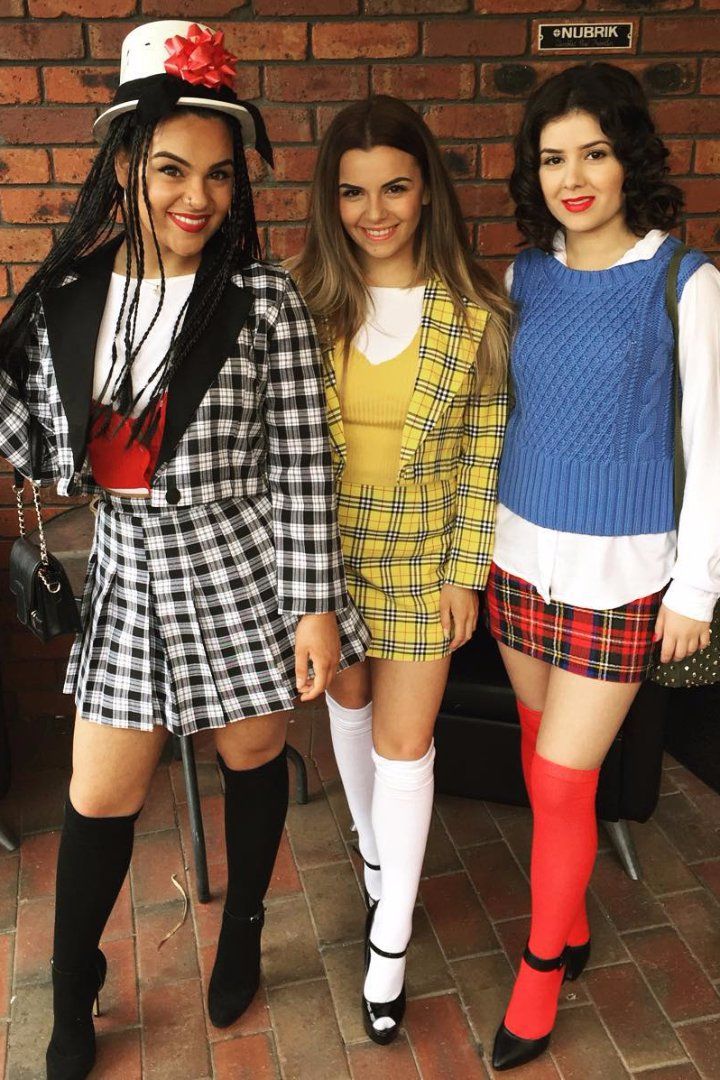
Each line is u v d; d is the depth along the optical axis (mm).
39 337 1501
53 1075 1796
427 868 2348
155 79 1358
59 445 1494
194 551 1550
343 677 1907
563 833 1722
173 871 2340
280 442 1592
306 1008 1977
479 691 2252
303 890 2275
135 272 1484
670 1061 1849
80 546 2219
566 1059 1858
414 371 1700
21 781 2676
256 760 1753
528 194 1650
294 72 2443
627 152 1507
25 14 2354
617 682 1660
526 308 1670
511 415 1749
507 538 1757
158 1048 1894
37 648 2881
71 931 1691
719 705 2549
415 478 1734
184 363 1456
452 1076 1836
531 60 2467
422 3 2402
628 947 2107
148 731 1597
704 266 1516
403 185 1625
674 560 1646
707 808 2529
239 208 1538
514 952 2104
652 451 1592
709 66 2488
